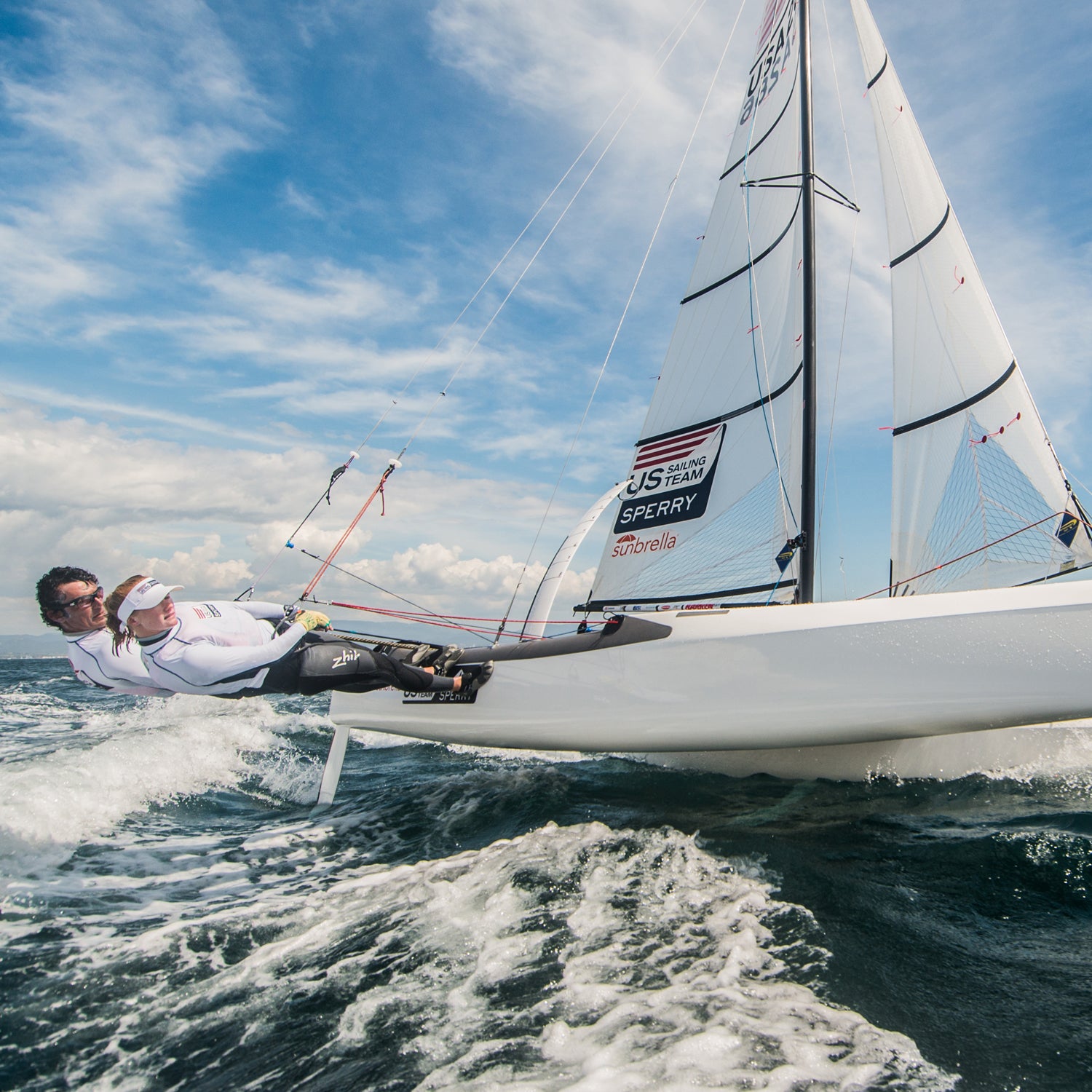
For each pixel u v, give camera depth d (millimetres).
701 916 2186
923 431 4934
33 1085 1534
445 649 4086
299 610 3330
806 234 4824
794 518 4719
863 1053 1474
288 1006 1800
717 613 3451
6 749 5141
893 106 5293
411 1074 1478
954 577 4703
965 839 2762
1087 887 2281
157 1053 1632
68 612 3111
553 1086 1391
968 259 4727
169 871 2900
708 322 5602
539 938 2092
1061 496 4195
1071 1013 1601
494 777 4293
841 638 3131
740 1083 1373
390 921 2283
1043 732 3643
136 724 6449
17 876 2842
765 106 5504
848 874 2471
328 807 3922
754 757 3926
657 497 5590
